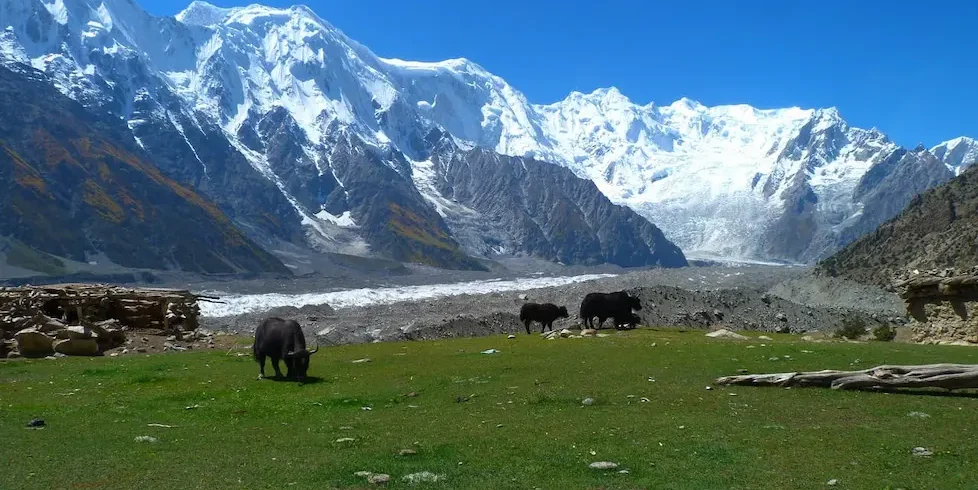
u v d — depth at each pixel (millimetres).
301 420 16062
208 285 152250
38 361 29531
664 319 54938
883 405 16188
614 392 18531
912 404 16250
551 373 22125
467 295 99375
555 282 163625
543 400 17703
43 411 17500
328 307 82688
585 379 20781
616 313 43219
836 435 13570
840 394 17609
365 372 23922
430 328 50688
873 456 12172
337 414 16703
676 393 18219
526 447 13062
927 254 79312
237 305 111625
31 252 183500
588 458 12273
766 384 19031
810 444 12969
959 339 33906
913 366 18188
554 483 11000
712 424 14625
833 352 26766
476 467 11891
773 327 56594
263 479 11406
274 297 125188
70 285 43688
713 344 30203
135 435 14664
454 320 52938
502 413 16344
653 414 15766
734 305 60812
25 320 34719
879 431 13828
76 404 18547
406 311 77750
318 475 11562
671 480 11055
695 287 100500
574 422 15086
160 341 38250
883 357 25109
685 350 27594
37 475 11742
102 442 14023
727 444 13016
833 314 62188
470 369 23703
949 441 13031
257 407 17688
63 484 11281
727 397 17562
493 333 52031
